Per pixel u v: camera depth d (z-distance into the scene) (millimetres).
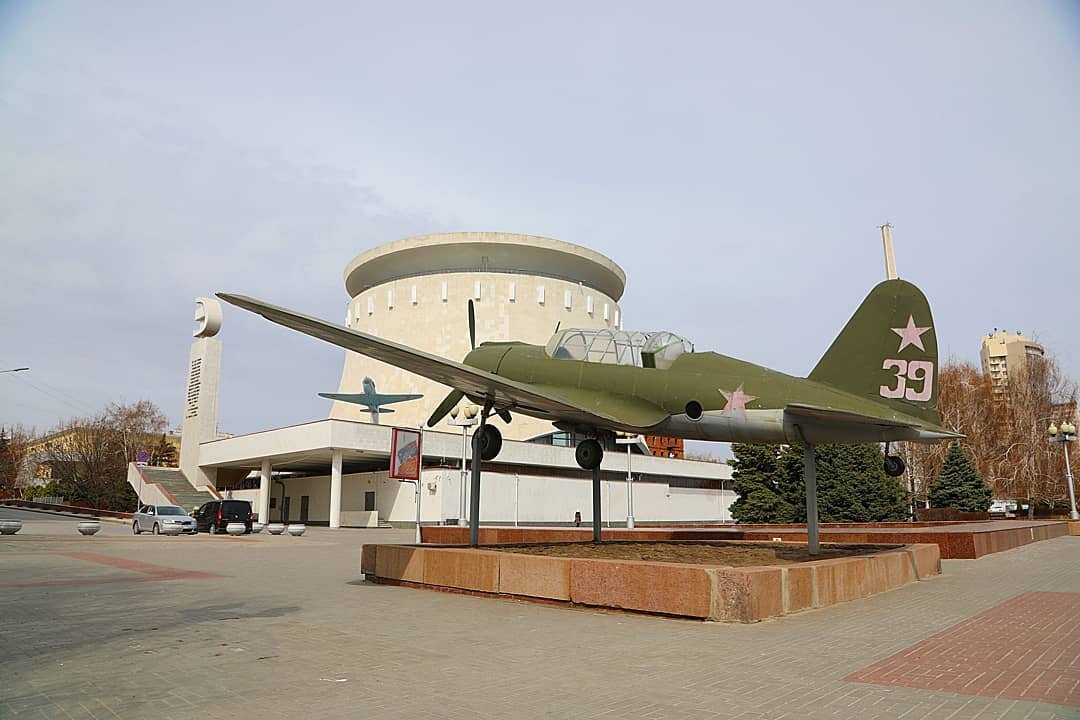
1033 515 49156
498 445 14531
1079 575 14008
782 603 8867
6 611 9477
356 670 6070
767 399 12148
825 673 5945
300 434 49688
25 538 26891
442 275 66125
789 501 39844
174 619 8766
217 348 61156
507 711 4875
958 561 17703
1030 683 5605
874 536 20562
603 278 72938
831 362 12367
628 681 5695
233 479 64688
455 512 48625
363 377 68375
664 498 65125
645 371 13227
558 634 7699
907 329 11992
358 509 54250
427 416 62906
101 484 69938
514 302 65438
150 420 84000
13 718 4727
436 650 6887
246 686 5547
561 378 14000
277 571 15289
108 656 6629
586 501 57562
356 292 76000
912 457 49844
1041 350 53844
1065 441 35719
